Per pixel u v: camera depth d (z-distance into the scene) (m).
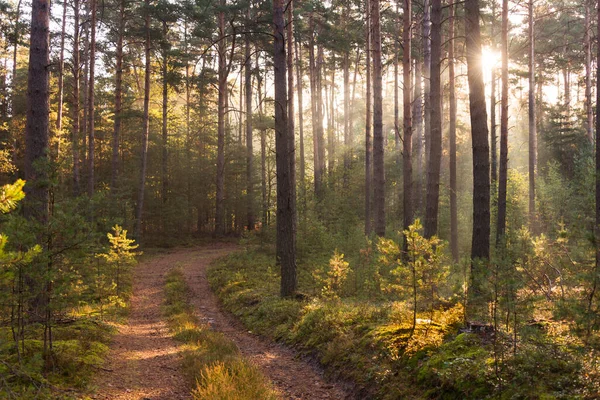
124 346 9.90
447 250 19.70
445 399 5.95
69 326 10.07
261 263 22.88
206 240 39.56
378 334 8.38
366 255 15.48
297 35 36.50
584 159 24.34
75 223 6.86
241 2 31.03
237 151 44.44
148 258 29.09
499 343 6.51
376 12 19.62
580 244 6.05
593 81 34.81
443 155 35.56
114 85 43.22
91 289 13.25
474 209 10.77
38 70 9.84
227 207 44.31
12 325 6.49
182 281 20.38
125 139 43.78
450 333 7.71
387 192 38.06
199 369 7.72
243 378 7.10
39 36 9.90
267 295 14.73
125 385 7.21
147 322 13.32
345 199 33.94
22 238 6.12
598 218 11.65
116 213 30.50
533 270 8.79
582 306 5.09
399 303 9.90
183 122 54.38
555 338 6.21
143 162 32.66
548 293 7.76
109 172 42.31
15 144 34.62
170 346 10.17
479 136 10.77
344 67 44.62
